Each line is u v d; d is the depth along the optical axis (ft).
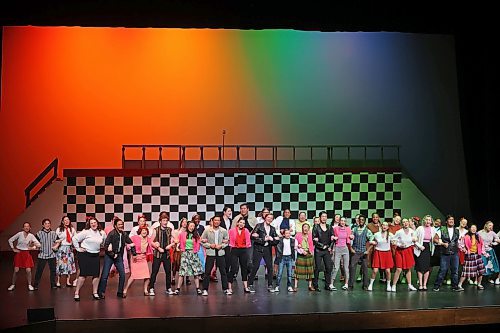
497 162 38.19
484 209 41.01
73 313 26.48
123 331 25.50
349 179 42.19
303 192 41.68
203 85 45.29
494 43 34.58
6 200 44.47
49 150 44.68
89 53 44.96
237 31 45.55
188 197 40.81
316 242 31.58
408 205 43.16
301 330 26.45
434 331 28.48
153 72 45.14
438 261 35.24
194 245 30.83
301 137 45.62
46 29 44.73
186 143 45.01
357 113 46.01
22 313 26.37
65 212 40.11
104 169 40.32
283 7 28.32
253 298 29.78
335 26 29.91
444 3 29.40
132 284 33.60
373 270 31.76
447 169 46.44
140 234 30.60
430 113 46.50
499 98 36.45
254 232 31.73
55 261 32.27
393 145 46.16
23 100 44.60
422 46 46.47
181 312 26.68
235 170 41.14
